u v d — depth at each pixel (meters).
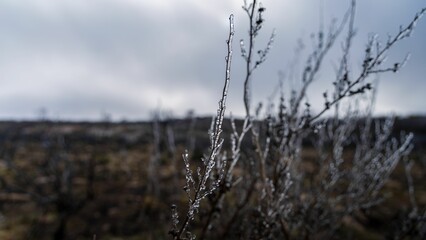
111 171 22.67
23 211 15.94
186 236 2.03
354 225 10.65
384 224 11.16
